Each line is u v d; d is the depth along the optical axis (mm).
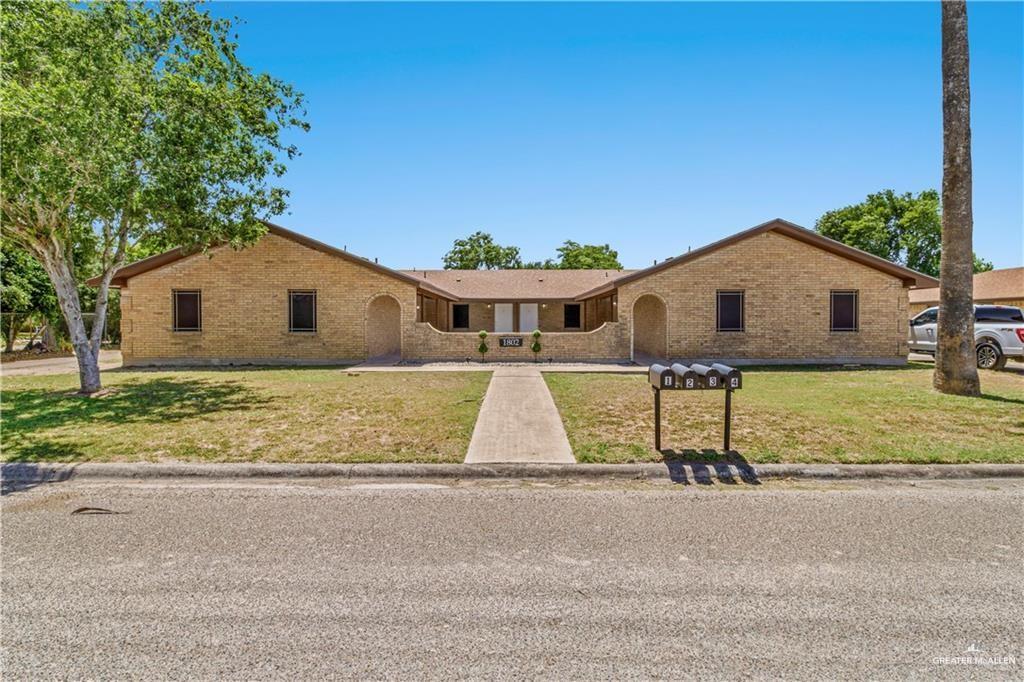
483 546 3951
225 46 11250
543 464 5840
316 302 17375
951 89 9836
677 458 6035
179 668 2555
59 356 21641
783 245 17266
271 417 8172
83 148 8758
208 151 10367
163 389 11172
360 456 6129
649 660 2611
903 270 16953
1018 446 6398
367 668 2551
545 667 2559
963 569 3561
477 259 54625
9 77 9219
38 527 4309
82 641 2766
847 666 2564
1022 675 2498
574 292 27219
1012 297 29797
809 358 17219
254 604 3133
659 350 19453
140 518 4504
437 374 13852
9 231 10211
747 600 3176
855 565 3623
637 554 3809
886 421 7688
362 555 3799
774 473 5695
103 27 9664
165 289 17188
